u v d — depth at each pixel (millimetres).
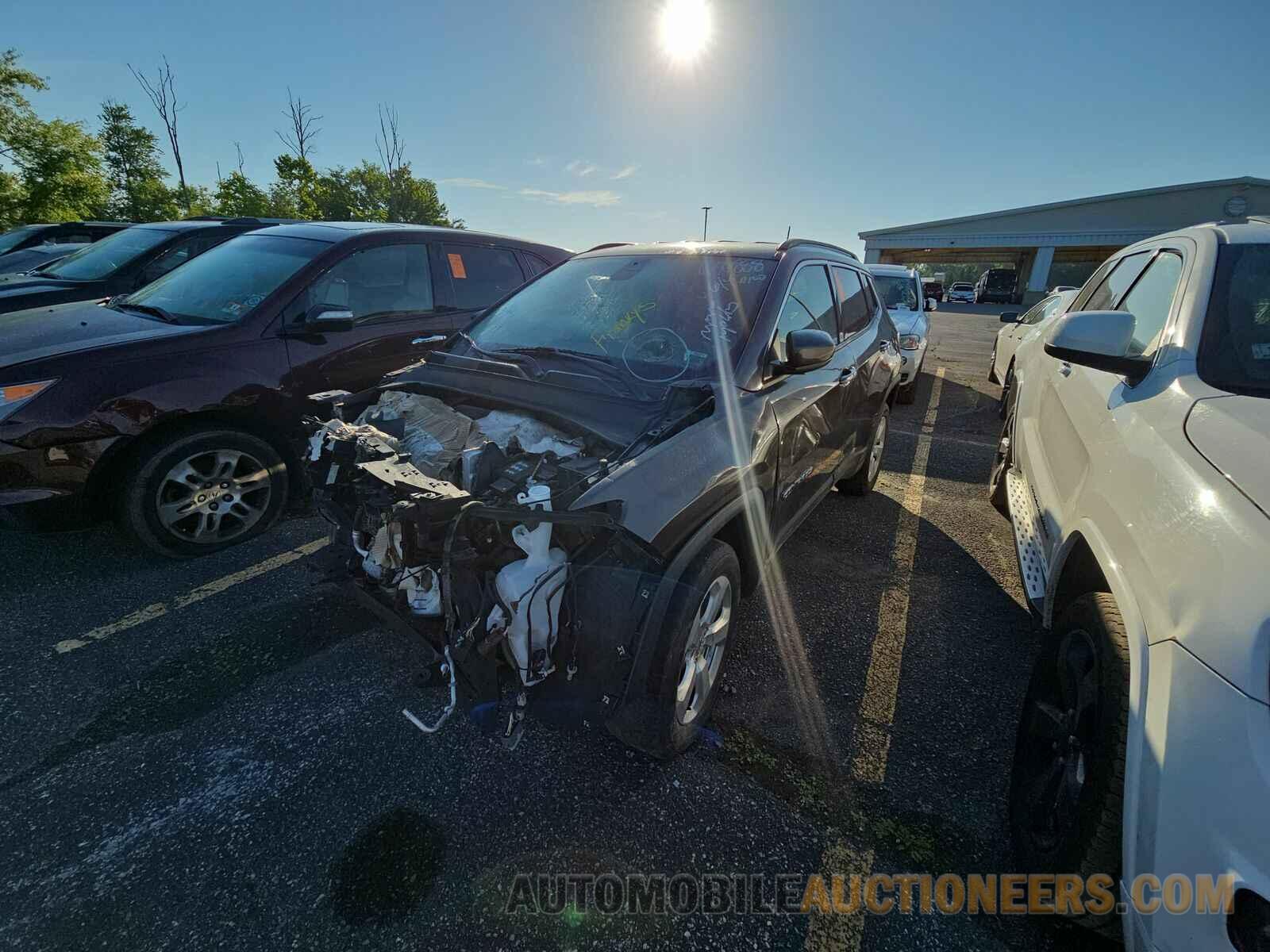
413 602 2080
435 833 1956
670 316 2854
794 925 1715
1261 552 1277
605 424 2287
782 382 2791
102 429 3107
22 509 3021
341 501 2490
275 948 1617
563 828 1983
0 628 2916
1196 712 1243
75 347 3221
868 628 3115
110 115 37719
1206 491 1496
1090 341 2279
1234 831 1132
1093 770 1524
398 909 1727
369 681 2625
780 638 3018
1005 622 3203
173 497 3461
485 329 3250
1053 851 1636
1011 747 2369
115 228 12648
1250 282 2211
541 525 1790
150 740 2289
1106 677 1580
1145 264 3105
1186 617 1348
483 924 1696
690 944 1664
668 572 1928
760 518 2566
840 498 4918
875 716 2510
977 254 49719
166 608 3096
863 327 4117
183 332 3537
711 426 2295
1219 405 1789
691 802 2090
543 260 5734
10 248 11625
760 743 2357
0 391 2906
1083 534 2047
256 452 3695
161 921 1675
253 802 2045
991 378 10211
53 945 1609
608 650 1844
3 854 1852
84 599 3158
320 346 3982
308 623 3006
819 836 1982
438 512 1729
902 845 1954
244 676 2637
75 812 1994
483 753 2268
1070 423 2703
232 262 4336
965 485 5344
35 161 28797
